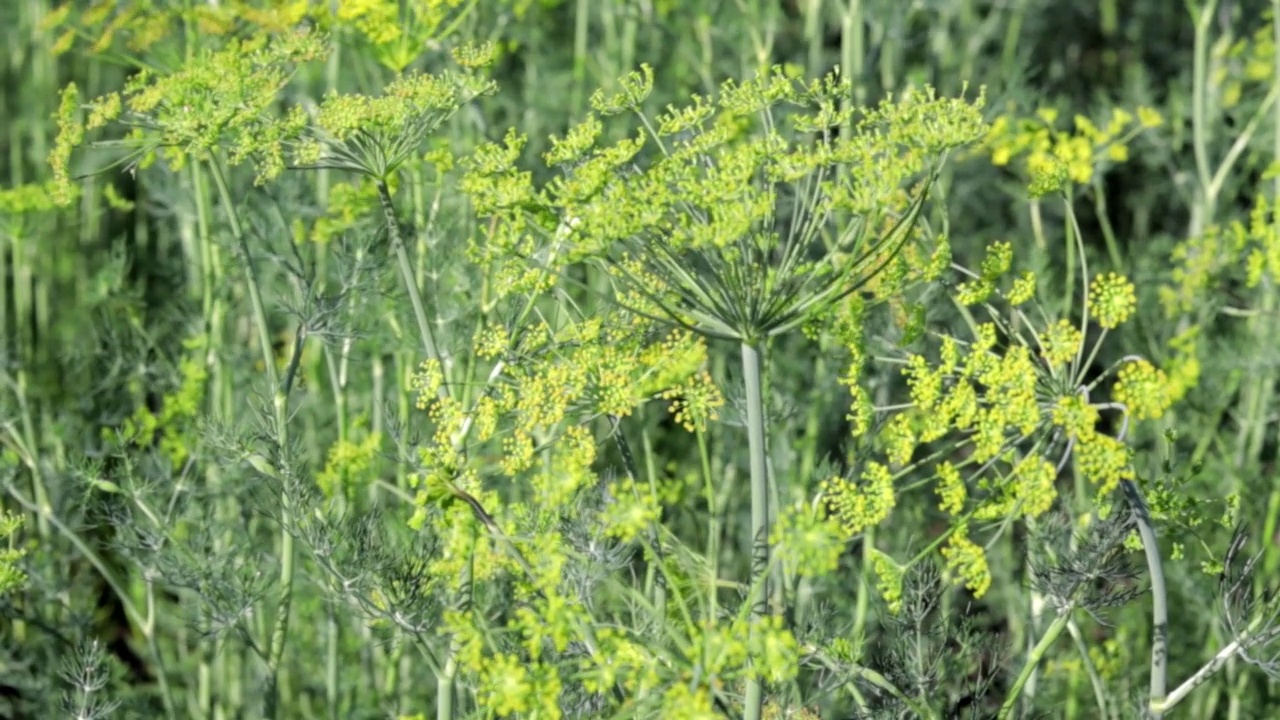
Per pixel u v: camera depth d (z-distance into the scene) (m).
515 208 4.37
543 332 4.79
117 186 10.95
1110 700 6.46
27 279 9.00
